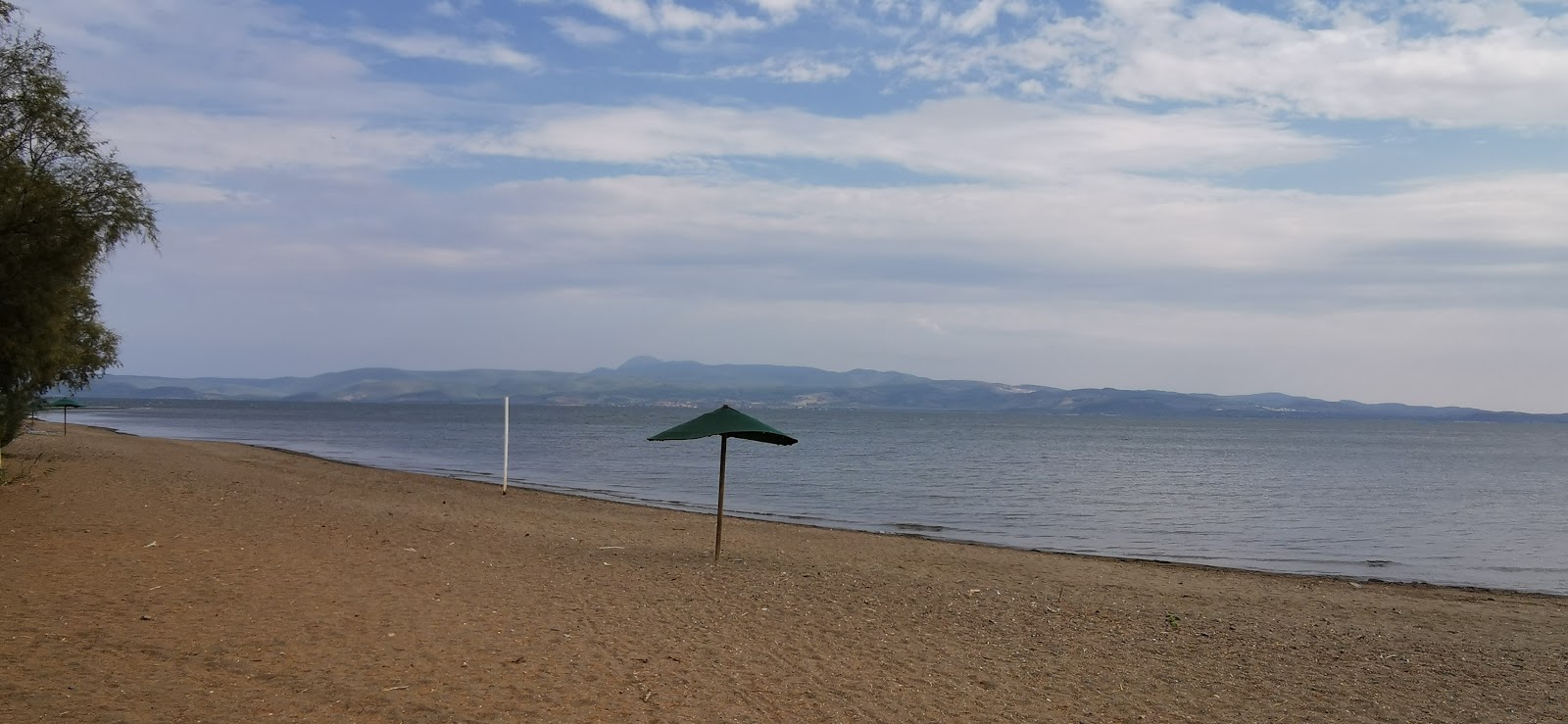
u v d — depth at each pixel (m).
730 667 10.09
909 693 9.59
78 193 14.27
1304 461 74.62
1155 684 10.66
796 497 37.91
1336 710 9.98
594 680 9.22
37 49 14.53
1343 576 21.47
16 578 12.30
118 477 28.11
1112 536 28.33
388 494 29.39
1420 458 84.19
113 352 24.88
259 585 12.89
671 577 15.98
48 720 7.07
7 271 14.33
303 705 7.86
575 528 22.88
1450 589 19.78
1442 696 10.80
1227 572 21.17
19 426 24.44
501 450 68.06
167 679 8.34
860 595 15.23
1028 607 15.07
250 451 50.66
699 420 17.42
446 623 11.29
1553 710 10.35
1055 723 8.94
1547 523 33.59
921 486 43.84
